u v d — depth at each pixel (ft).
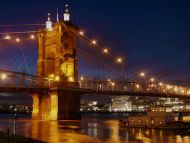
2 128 203.21
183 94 497.05
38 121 280.51
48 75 323.78
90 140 146.30
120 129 218.59
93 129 208.74
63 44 316.19
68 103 302.45
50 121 278.26
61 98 296.71
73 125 237.25
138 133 192.95
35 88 295.28
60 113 295.07
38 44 333.21
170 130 216.95
